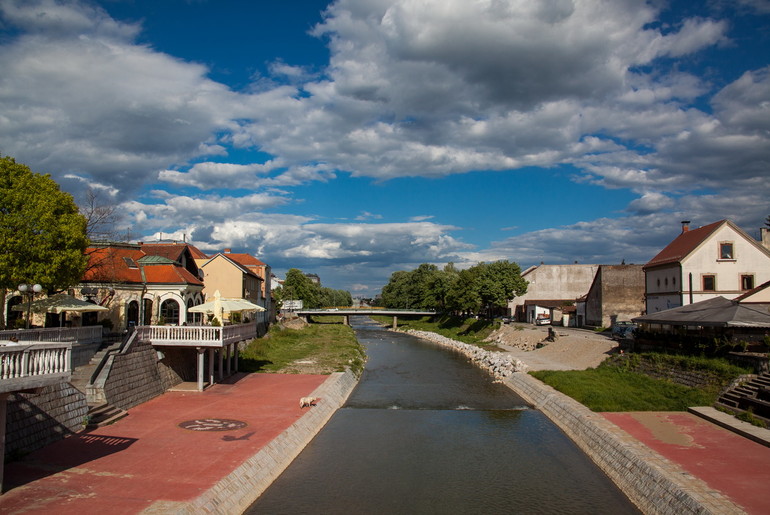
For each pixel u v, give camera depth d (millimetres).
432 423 32594
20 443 21312
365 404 38000
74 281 33531
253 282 70000
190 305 48062
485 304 101000
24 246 29844
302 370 46594
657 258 60281
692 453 22969
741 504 17469
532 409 36531
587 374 42094
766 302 40625
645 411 31047
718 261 52344
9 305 39312
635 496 20609
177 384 37781
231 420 28484
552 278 108750
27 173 32312
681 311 40344
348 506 19969
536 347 63312
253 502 20000
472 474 23625
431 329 114250
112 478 19250
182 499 17469
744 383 30156
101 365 29141
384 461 25219
